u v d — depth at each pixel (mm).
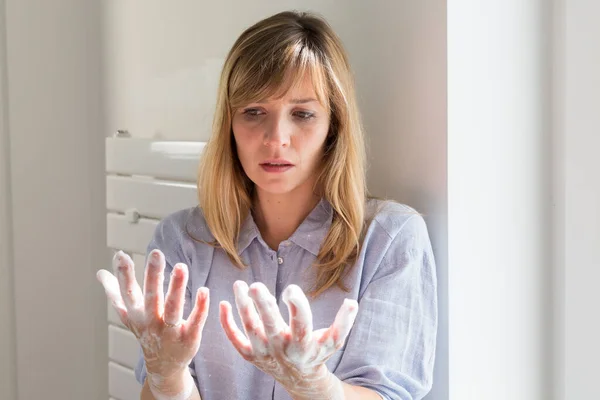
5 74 1816
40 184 1879
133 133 1774
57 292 1915
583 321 1297
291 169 1096
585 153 1277
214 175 1176
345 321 871
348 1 1301
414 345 1097
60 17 1875
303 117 1099
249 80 1071
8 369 1882
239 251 1182
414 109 1209
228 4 1493
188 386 1032
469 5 1181
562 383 1320
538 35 1281
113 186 1642
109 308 1692
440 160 1176
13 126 1839
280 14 1135
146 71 1721
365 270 1124
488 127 1220
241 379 1149
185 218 1250
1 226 1852
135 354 1605
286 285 1158
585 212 1283
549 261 1319
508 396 1277
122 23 1790
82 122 1919
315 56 1084
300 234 1151
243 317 885
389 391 1044
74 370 1947
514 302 1275
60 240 1910
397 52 1229
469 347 1209
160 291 937
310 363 883
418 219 1136
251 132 1099
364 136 1287
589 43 1264
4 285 1861
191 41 1587
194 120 1584
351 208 1120
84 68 1906
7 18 1816
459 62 1172
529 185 1283
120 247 1639
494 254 1242
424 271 1129
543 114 1296
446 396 1187
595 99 1267
